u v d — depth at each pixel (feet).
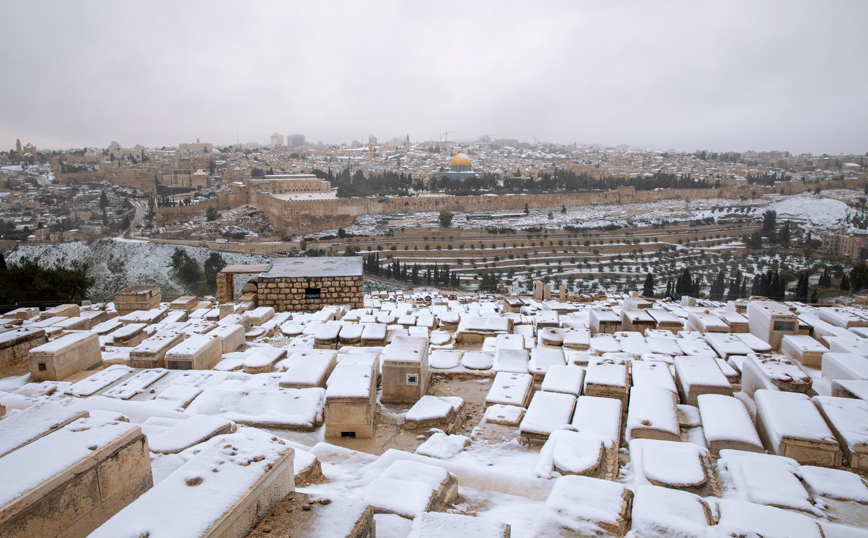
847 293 162.09
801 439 23.53
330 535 12.96
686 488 19.65
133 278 273.33
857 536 16.03
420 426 29.22
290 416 29.30
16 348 38.73
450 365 39.37
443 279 248.52
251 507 13.23
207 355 39.60
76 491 14.17
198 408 29.40
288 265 75.25
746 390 34.86
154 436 22.59
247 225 398.62
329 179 600.80
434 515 14.85
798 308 60.54
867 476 22.80
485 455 25.03
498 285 236.02
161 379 35.27
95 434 15.71
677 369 33.99
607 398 28.50
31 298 83.92
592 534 14.93
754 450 24.44
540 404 28.37
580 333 46.19
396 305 69.67
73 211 460.96
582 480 17.74
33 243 337.52
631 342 42.63
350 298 68.59
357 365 31.07
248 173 652.07
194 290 259.39
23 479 13.26
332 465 23.24
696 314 51.67
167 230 379.96
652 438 26.05
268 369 38.99
